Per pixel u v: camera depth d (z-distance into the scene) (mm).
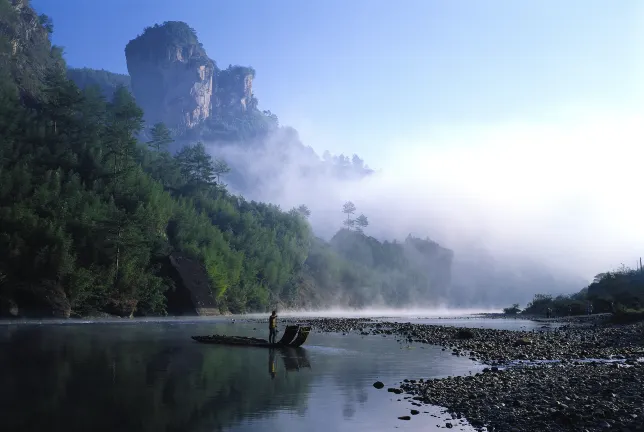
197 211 149875
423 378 20234
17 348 29219
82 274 76000
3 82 129750
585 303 121875
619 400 15031
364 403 15141
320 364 24578
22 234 75812
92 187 107188
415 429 12172
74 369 21000
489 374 20734
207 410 13883
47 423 12055
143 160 154625
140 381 18312
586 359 28000
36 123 120812
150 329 51250
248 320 79625
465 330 43000
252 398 15703
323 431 11859
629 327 53094
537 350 32344
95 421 12352
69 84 131500
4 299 67375
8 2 164500
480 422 12789
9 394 15469
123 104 148000
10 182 86812
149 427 11930
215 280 110750
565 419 12500
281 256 166375
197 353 28344
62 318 71062
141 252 92125
